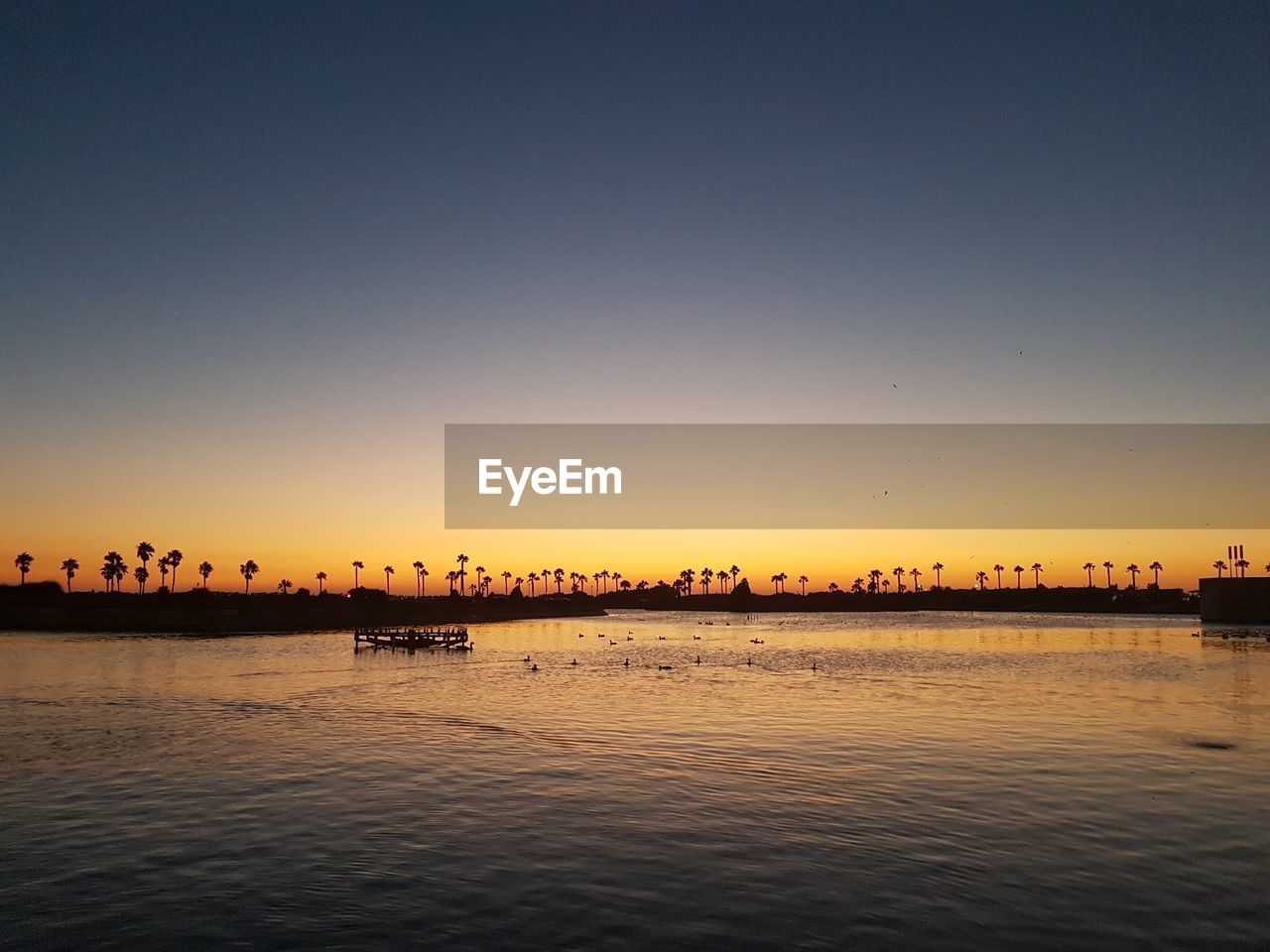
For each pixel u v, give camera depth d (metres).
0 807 23.34
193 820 22.02
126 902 16.50
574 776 26.92
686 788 25.28
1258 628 131.00
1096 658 74.62
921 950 14.32
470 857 19.08
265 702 45.50
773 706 44.06
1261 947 14.42
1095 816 22.06
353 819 22.06
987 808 22.89
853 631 139.75
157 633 114.94
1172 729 35.47
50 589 165.38
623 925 15.37
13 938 14.93
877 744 32.53
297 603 166.75
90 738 34.09
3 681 55.19
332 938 14.88
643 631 144.00
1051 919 15.57
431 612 172.75
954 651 88.06
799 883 17.42
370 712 41.78
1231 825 21.23
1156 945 14.51
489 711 42.34
